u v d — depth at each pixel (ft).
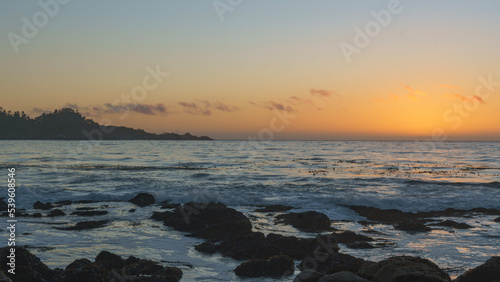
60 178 104.42
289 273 32.89
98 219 56.65
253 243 39.17
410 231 50.11
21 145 406.62
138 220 55.88
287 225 53.11
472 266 35.96
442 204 69.56
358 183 98.53
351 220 59.36
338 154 257.55
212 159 200.23
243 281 31.45
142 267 31.96
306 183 98.17
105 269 30.68
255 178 110.01
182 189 85.20
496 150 336.70
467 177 120.26
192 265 35.50
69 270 28.43
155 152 266.36
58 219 56.24
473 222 56.49
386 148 376.89
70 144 450.30
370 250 41.06
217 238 45.24
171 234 47.52
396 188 88.89
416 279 24.07
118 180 100.78
